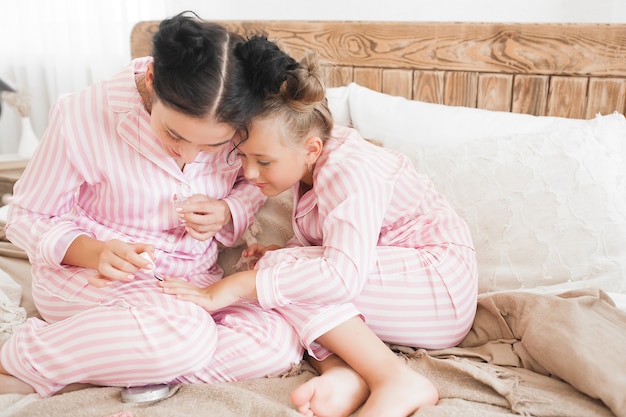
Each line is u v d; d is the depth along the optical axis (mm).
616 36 1561
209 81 879
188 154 999
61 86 2535
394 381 958
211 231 1164
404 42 1758
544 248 1298
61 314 1106
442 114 1628
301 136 1090
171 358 973
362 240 1048
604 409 899
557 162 1379
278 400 969
